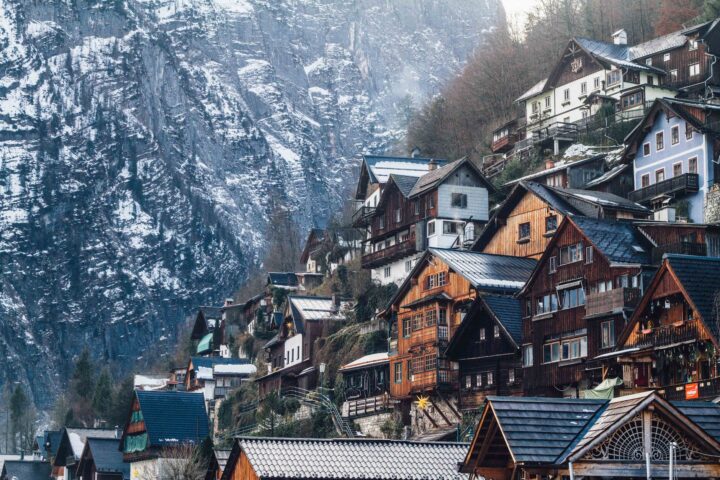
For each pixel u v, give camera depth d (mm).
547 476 37531
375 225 134250
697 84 134625
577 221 78000
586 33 190750
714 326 57531
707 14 152125
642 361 63000
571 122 144625
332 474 53625
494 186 130250
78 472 115625
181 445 98812
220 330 180750
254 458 53656
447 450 56688
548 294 80000
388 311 100062
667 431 37031
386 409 98688
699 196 102250
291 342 131875
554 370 78125
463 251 96062
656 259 74750
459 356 88688
